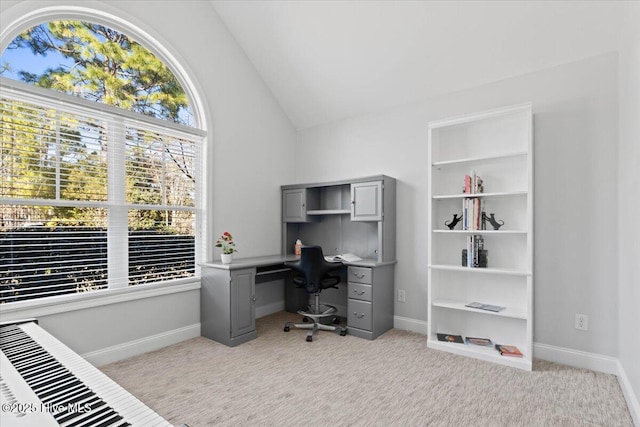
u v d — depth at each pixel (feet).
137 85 9.82
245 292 10.15
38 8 7.52
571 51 8.41
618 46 7.90
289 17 10.59
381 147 12.13
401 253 11.55
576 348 8.43
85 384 3.34
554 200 8.75
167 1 9.95
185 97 10.91
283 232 13.83
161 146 10.02
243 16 11.21
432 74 10.35
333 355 9.12
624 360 7.22
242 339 10.00
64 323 7.80
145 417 2.71
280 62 12.23
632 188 6.63
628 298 6.94
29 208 7.47
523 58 8.98
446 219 10.50
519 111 8.51
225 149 11.64
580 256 8.40
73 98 7.95
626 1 7.02
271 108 13.55
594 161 8.25
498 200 9.53
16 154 7.25
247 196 12.48
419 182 11.18
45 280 7.68
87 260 8.36
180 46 10.28
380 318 10.84
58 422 2.58
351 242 12.91
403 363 8.61
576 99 8.50
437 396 6.98
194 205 10.88
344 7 9.67
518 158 9.26
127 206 9.14
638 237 6.15
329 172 13.58
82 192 8.29
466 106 10.27
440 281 10.57
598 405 6.63
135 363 8.53
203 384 7.45
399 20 9.39
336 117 13.29
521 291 9.21
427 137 11.03
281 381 7.61
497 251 9.59
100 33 9.10
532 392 7.13
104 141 8.74
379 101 11.91
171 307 9.96
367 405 6.64
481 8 8.39
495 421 6.13
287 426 5.97
